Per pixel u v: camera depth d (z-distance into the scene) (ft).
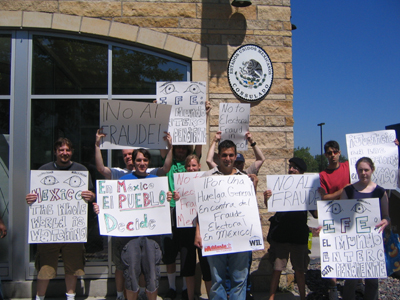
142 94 16.78
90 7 16.40
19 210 15.75
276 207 13.46
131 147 13.92
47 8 16.22
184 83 14.66
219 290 11.44
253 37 16.98
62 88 16.55
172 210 14.48
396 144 13.97
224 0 16.92
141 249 12.39
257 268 16.33
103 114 13.78
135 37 16.47
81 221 12.92
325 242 12.43
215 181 11.71
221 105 14.73
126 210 12.51
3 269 15.61
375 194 12.60
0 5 16.05
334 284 13.98
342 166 14.66
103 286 15.69
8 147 16.10
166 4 16.69
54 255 13.28
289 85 17.03
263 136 16.83
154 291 12.15
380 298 15.52
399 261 12.67
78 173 13.03
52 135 16.35
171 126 14.61
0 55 16.39
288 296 15.61
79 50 16.74
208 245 11.35
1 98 16.11
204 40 16.72
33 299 15.30
